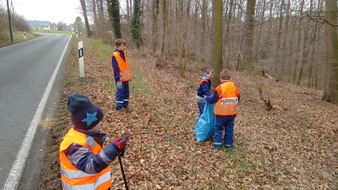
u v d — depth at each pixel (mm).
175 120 7367
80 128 2256
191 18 19547
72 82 9414
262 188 4988
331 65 13133
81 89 8539
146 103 8242
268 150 6805
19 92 8031
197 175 4840
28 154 4508
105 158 2105
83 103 2199
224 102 5797
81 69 9383
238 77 14734
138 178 4352
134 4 20656
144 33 21391
